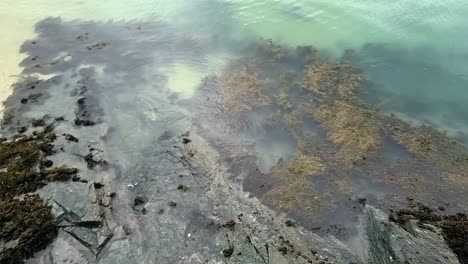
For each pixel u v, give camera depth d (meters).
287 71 18.95
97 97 17.78
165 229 12.98
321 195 13.91
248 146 15.68
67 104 17.41
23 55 20.50
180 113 17.08
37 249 12.34
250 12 23.36
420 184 14.21
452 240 12.26
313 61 19.41
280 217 13.31
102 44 21.06
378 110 16.84
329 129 16.03
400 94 17.80
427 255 11.74
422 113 16.95
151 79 18.84
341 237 12.78
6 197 13.48
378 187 14.17
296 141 15.78
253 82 18.31
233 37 21.53
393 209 13.49
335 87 17.89
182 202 13.78
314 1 23.94
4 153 15.03
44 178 14.16
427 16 22.42
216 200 13.84
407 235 12.41
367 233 12.82
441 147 15.41
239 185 14.33
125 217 13.34
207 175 14.65
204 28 22.27
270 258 12.04
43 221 12.77
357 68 19.03
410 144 15.45
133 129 16.34
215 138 15.99
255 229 12.95
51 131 16.11
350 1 23.73
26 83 18.66
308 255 12.26
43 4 24.34
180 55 20.33
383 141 15.66
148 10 23.80
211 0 24.58
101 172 14.66
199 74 19.11
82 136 15.95
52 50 20.77
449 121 16.61
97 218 13.11
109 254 12.28
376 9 23.05
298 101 17.34
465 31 21.41
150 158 15.25
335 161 14.91
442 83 18.42
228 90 18.05
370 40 20.95
